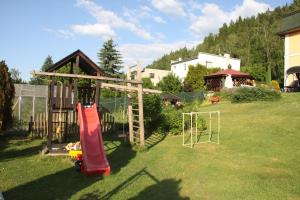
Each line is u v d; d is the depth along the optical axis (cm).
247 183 1002
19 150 1530
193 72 5581
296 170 1127
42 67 9144
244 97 3112
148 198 875
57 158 1348
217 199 873
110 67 6619
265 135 1688
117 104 3167
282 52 7394
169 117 2061
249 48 9394
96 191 929
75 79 1480
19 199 853
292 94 3131
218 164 1238
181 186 981
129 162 1309
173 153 1462
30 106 2466
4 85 1764
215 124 2147
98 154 1231
